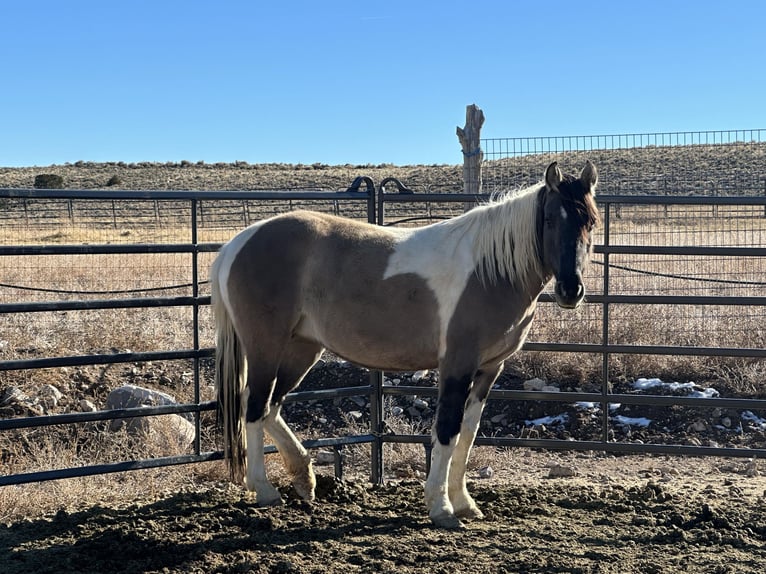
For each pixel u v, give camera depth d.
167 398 7.42
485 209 5.04
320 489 5.73
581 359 8.69
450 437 4.96
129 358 5.46
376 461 6.34
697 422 7.82
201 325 10.52
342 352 5.23
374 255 5.09
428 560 4.39
